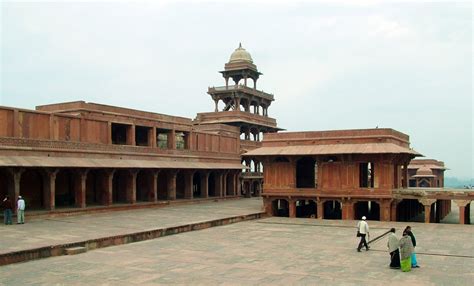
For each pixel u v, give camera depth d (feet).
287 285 57.88
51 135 123.13
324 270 66.39
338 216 159.12
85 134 134.00
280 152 141.90
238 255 77.61
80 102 135.13
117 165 136.87
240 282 59.16
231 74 244.01
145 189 167.02
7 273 62.64
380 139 135.03
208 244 88.79
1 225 99.81
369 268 67.97
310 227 116.98
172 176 168.76
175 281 59.31
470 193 122.42
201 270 65.77
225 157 204.85
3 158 107.76
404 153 127.24
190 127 183.21
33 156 116.47
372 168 140.67
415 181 270.46
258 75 252.62
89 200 143.95
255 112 258.78
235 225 120.16
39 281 58.39
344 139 139.64
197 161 184.24
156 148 161.89
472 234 103.24
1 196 117.60
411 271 66.03
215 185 198.90
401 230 110.42
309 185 164.04
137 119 155.43
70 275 61.82
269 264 70.38
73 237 83.56
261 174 231.30
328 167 138.00
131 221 110.93
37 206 127.75
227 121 228.63
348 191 134.62
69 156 127.03
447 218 160.04
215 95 240.53
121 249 82.23
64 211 119.75
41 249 73.05
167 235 99.55
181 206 161.68
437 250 82.99
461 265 70.38
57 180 135.13
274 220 132.57
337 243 90.89
